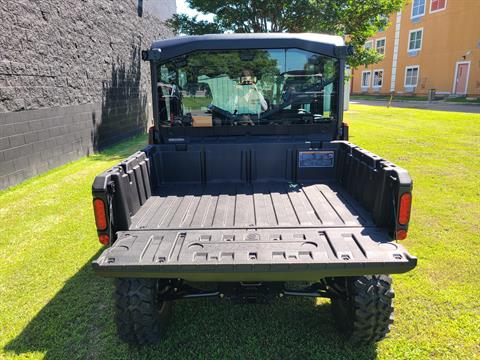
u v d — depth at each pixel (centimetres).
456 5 2889
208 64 391
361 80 4153
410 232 490
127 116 1313
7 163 704
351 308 267
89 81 1021
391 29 3591
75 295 369
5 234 509
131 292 259
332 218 292
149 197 352
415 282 376
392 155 922
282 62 390
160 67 393
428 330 307
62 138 888
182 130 414
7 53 695
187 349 291
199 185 391
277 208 318
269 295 274
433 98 2911
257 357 281
